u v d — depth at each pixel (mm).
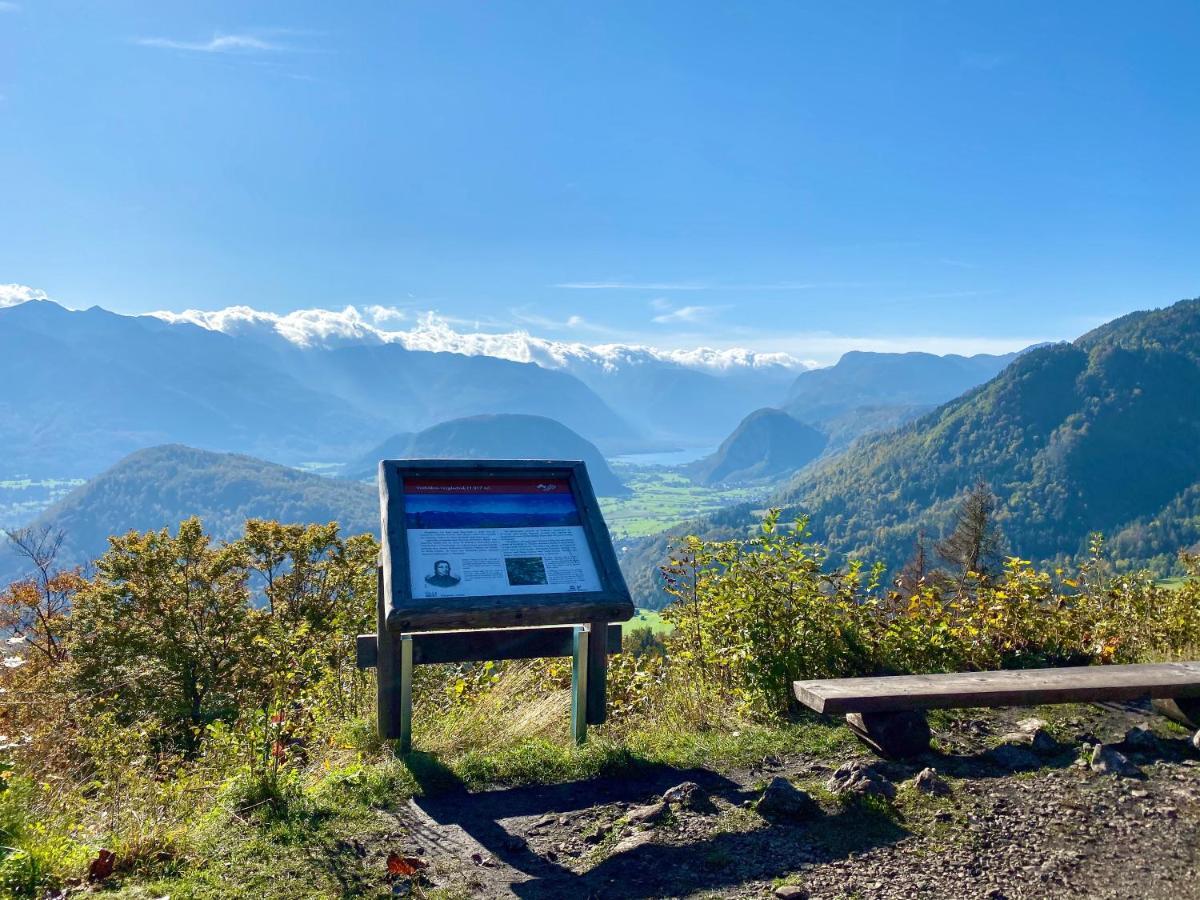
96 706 12812
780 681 4801
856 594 5500
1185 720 4289
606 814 3391
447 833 3238
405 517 4227
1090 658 5738
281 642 5715
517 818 3398
